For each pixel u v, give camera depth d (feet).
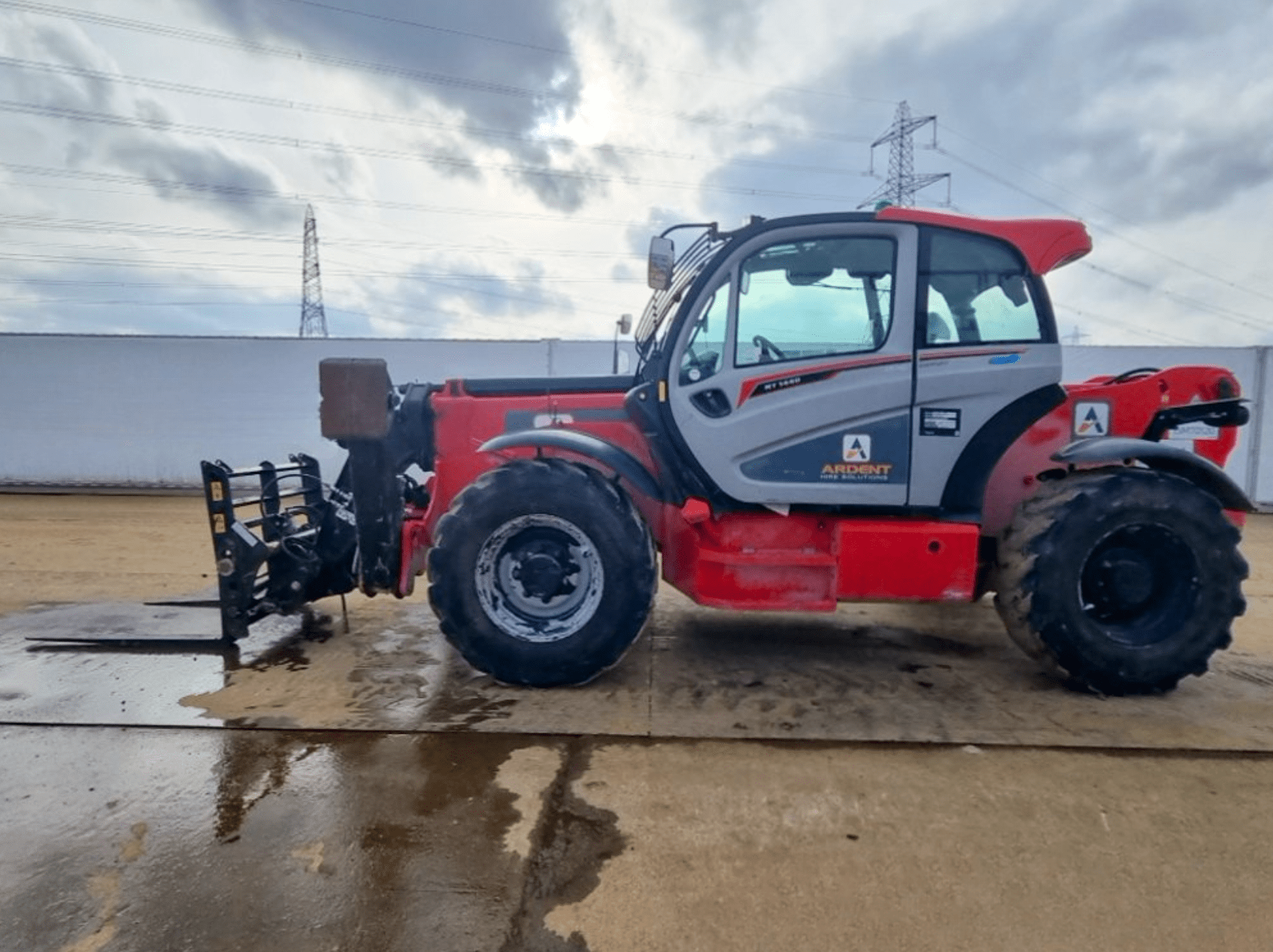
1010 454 11.76
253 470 13.50
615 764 8.68
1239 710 10.37
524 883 6.52
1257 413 32.73
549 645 10.67
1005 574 10.78
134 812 7.61
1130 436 11.83
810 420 10.80
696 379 11.12
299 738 9.30
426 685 11.09
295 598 13.05
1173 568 10.66
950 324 10.82
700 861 6.86
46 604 15.60
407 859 6.84
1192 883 6.64
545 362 34.88
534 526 10.84
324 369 11.06
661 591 17.26
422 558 12.60
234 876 6.58
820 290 10.94
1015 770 8.63
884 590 10.82
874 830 7.41
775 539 11.27
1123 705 10.51
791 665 12.10
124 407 35.81
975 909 6.26
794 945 5.82
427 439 12.84
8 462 35.88
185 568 19.25
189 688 10.96
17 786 8.13
